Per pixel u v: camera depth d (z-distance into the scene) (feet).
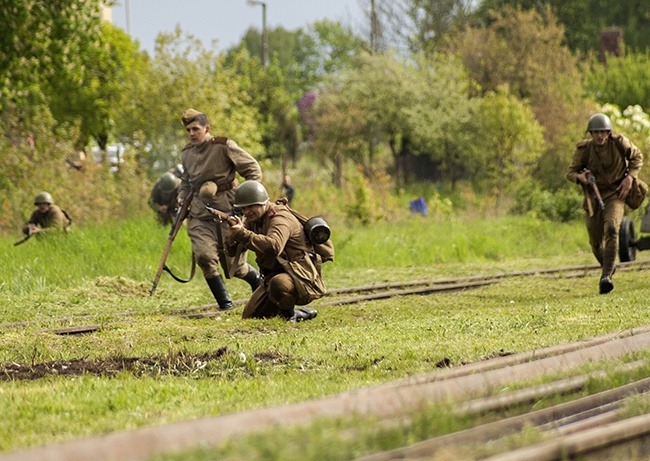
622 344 30.78
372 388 24.08
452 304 55.21
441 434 18.60
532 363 26.84
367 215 118.73
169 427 18.04
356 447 16.81
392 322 45.47
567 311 46.60
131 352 36.73
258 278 54.49
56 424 23.94
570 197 122.11
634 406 22.18
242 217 47.19
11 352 37.22
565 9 302.04
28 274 63.93
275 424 18.13
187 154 53.11
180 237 80.94
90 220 99.09
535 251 97.25
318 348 36.60
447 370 26.58
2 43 105.09
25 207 102.73
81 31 109.09
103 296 59.36
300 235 46.32
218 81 140.97
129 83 141.28
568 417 21.85
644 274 69.97
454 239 96.32
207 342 39.14
